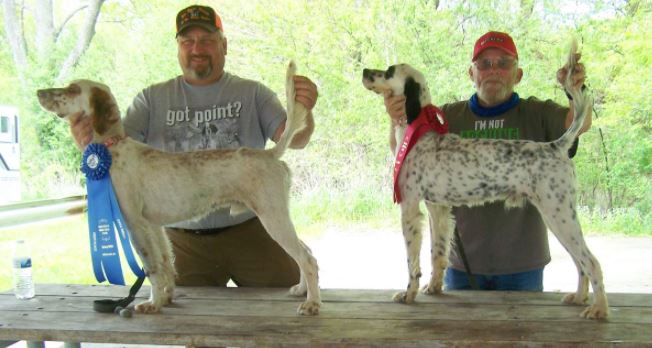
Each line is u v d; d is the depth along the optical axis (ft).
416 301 9.46
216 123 11.57
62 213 25.09
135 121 11.57
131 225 9.09
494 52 10.91
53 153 29.60
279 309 9.14
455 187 9.09
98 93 9.12
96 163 9.03
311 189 30.66
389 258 23.68
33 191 28.91
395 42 30.04
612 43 27.50
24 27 30.89
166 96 11.80
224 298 9.89
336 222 29.04
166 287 9.58
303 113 9.32
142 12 31.76
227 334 7.97
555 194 8.47
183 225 11.63
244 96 11.68
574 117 8.59
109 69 31.86
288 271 11.87
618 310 8.71
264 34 31.17
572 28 27.89
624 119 27.55
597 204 28.02
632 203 27.48
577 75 8.55
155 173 9.09
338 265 22.89
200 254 11.77
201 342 7.97
